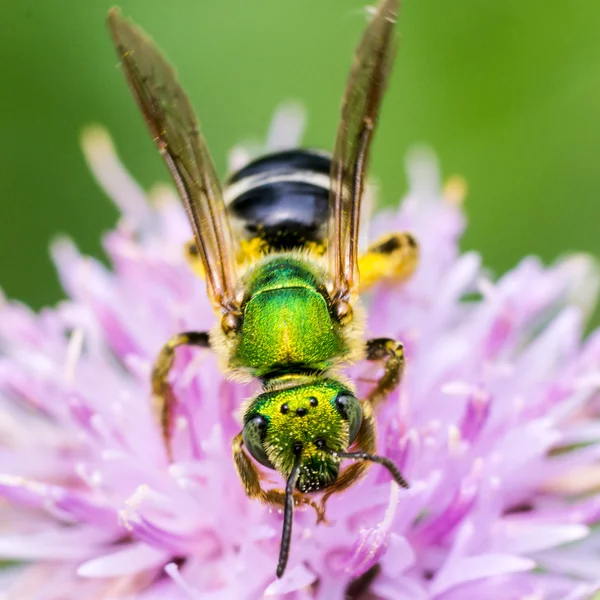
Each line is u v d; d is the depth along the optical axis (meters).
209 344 0.07
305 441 0.07
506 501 0.07
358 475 0.07
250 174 0.07
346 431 0.07
